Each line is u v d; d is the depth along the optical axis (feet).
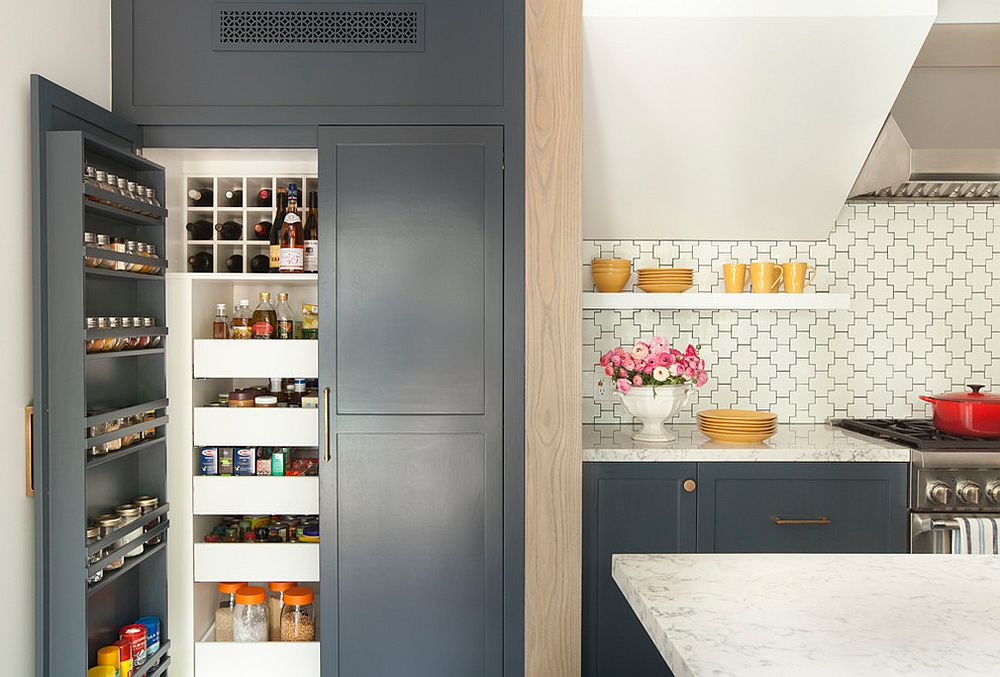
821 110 8.77
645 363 9.03
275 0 8.23
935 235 10.41
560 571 8.30
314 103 8.23
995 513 8.54
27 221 6.56
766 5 8.00
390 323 8.24
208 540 8.96
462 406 8.26
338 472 8.27
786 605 3.62
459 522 8.30
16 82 6.40
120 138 7.84
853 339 10.44
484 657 8.32
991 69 9.78
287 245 8.82
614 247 10.39
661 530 8.59
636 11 8.06
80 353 6.51
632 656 8.59
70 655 6.55
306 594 8.89
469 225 8.23
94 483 7.33
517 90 8.22
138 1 8.23
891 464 8.62
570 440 8.28
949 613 3.52
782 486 8.61
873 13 7.99
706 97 8.70
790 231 10.19
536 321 8.25
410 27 8.23
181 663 8.66
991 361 10.45
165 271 8.15
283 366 8.69
